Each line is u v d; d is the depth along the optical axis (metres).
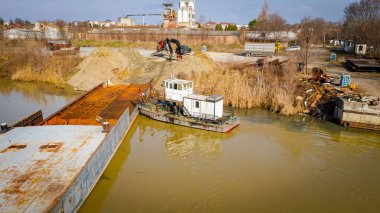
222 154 21.39
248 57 57.69
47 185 12.57
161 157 20.92
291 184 17.59
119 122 21.25
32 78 46.00
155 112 28.17
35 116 21.42
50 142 16.80
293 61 44.69
